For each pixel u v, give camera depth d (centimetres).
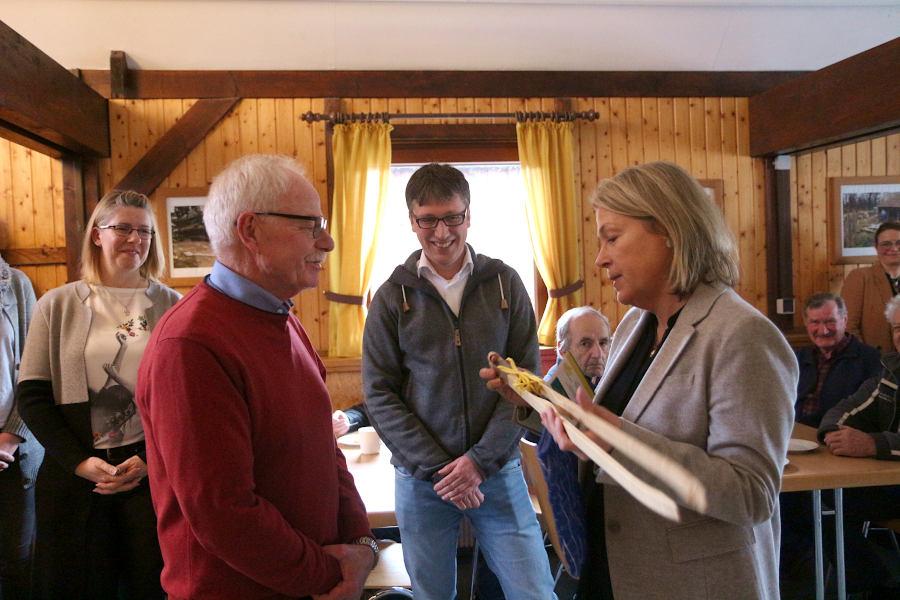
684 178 110
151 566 180
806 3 394
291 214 112
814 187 432
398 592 200
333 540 123
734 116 425
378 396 173
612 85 415
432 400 170
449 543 172
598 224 116
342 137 389
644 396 108
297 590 107
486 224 416
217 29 376
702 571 104
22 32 364
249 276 114
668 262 110
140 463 175
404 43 393
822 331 297
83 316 185
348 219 389
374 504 187
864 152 436
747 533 105
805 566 264
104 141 377
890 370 240
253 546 100
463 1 378
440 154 407
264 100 394
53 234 379
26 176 378
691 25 402
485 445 163
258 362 110
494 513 170
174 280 387
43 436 175
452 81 404
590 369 221
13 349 239
